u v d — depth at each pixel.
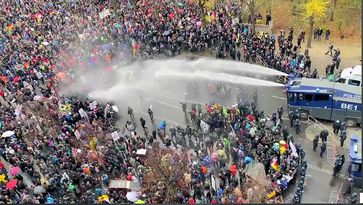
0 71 82.62
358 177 61.03
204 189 58.19
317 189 61.59
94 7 107.50
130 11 103.88
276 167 59.81
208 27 94.44
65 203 55.22
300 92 73.00
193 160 61.94
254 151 63.34
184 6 104.31
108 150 63.53
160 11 102.12
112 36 95.38
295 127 72.50
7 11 105.06
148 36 92.94
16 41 92.56
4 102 79.25
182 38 91.88
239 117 70.25
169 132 72.44
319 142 69.75
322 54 91.62
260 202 54.72
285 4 105.94
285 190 60.47
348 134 71.12
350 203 55.47
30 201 55.31
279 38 91.31
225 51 89.25
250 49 87.19
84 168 60.31
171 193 57.06
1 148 65.50
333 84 73.38
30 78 81.44
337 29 98.00
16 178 59.62
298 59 85.00
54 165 61.00
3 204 55.41
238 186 59.38
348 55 90.94
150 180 58.97
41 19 101.12
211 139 67.00
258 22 102.31
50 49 90.75
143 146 65.06
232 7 104.50
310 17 92.06
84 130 67.44
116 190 58.09
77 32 97.25
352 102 70.88
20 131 67.00
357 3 99.88
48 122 69.50
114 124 74.56
